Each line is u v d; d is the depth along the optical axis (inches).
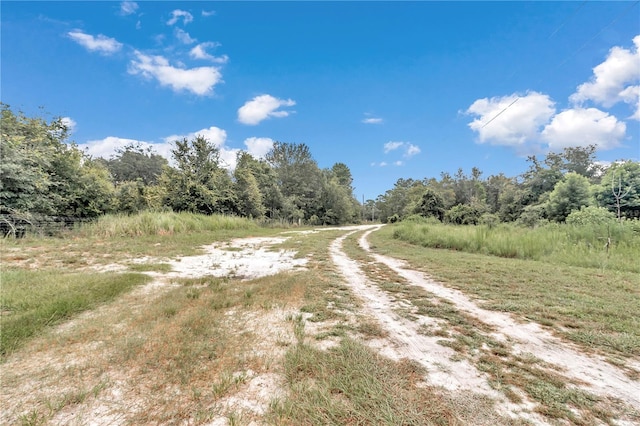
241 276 253.4
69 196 609.3
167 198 861.2
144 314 142.8
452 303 176.2
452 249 472.7
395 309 164.2
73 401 78.5
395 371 95.8
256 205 1135.6
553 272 263.0
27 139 534.3
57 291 168.7
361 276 254.2
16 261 267.0
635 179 629.0
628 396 85.7
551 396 84.3
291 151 1788.9
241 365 98.1
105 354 103.6
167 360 100.0
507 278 240.5
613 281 227.6
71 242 383.2
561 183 759.7
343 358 102.4
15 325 120.7
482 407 78.3
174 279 227.8
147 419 72.3
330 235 788.0
